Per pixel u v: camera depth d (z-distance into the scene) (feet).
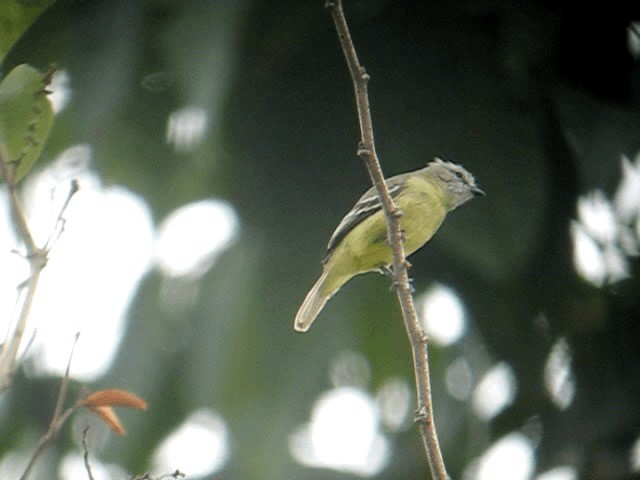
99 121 40.19
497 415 49.96
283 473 42.60
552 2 41.09
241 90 41.68
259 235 43.14
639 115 42.78
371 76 41.55
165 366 43.57
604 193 43.50
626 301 46.88
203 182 41.29
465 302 46.60
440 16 41.29
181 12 39.99
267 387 42.63
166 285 43.91
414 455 49.67
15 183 20.52
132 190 42.45
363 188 42.47
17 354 18.78
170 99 41.16
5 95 22.35
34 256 19.39
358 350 44.45
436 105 41.24
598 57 42.34
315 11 40.78
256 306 42.63
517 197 40.34
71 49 40.65
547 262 45.24
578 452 48.55
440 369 48.78
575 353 48.37
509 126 41.11
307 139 42.39
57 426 19.47
